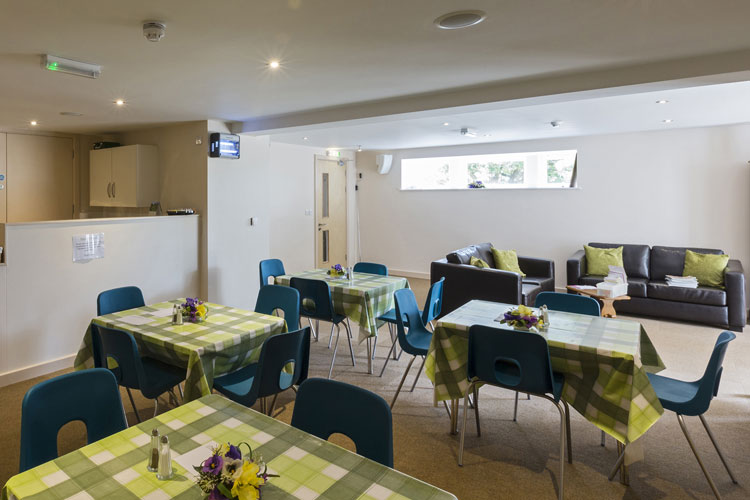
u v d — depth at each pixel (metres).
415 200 8.57
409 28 2.39
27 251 3.74
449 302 5.71
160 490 1.29
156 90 3.71
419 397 3.52
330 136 6.70
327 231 8.58
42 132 5.97
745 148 5.88
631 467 2.61
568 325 2.84
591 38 2.55
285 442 1.55
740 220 5.97
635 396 2.30
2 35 2.45
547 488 2.41
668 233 6.41
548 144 7.15
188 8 2.12
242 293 5.65
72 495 1.26
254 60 2.92
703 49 2.75
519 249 7.57
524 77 3.36
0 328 3.60
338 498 1.26
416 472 2.55
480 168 8.07
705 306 5.39
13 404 3.30
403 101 4.10
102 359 2.91
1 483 2.40
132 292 3.48
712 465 2.62
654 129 6.22
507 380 2.55
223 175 5.35
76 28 2.35
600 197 6.85
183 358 2.57
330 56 2.85
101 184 6.01
